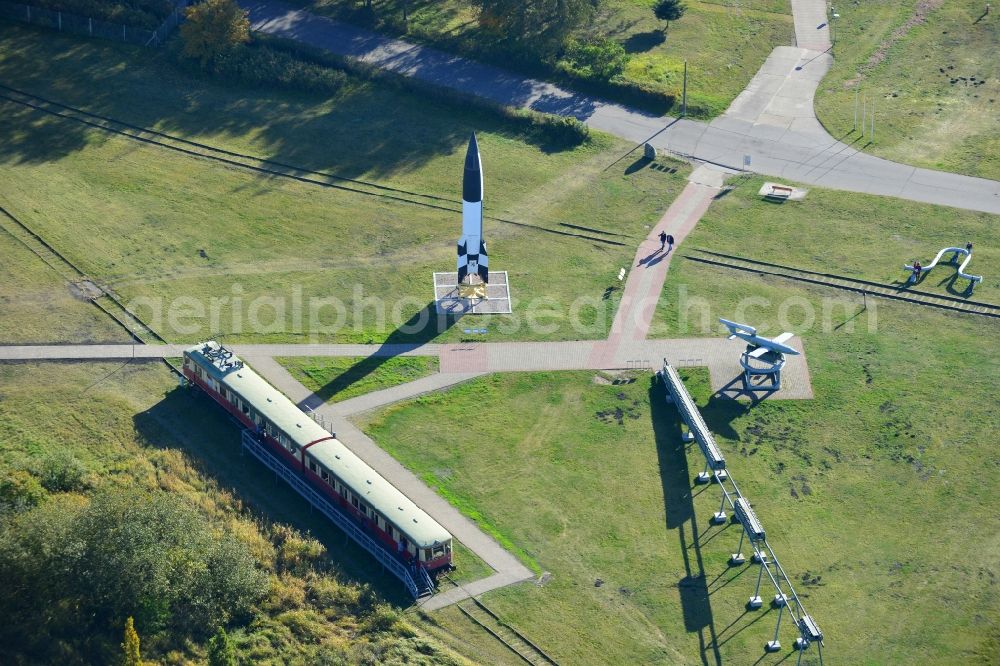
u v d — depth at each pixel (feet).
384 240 430.61
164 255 417.28
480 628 293.02
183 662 278.26
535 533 320.91
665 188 461.37
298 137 484.74
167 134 482.69
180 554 295.07
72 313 386.93
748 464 344.69
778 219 444.96
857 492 337.31
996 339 390.42
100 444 337.72
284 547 308.81
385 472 336.70
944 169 470.39
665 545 319.27
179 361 370.94
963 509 332.60
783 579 311.06
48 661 272.51
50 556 281.54
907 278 416.05
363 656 279.90
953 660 292.40
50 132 478.59
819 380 374.43
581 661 287.07
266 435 335.88
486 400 363.76
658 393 368.07
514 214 445.78
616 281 414.00
